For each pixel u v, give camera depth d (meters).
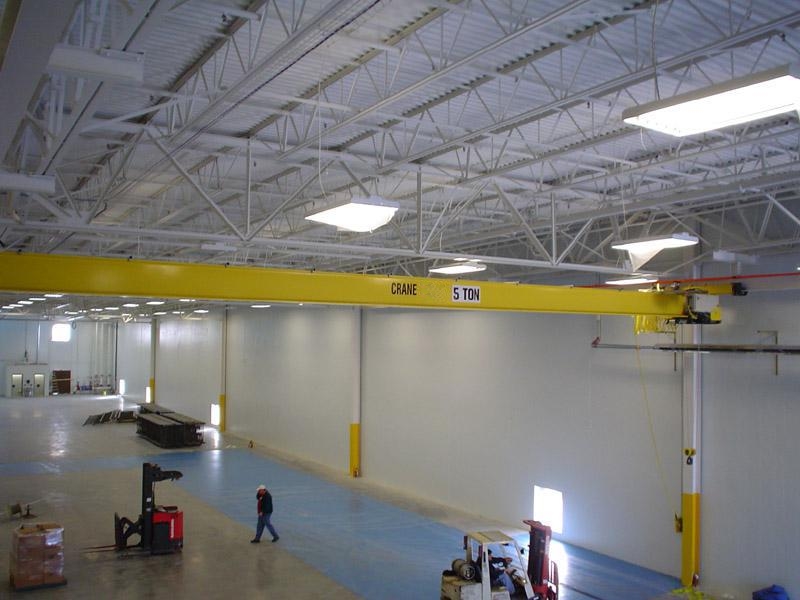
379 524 19.72
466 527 19.55
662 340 16.19
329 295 10.16
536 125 11.27
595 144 10.42
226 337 38.69
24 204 15.91
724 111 4.57
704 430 15.30
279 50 6.62
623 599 14.38
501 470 20.38
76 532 18.14
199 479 25.38
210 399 40.09
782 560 13.79
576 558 17.02
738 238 14.59
